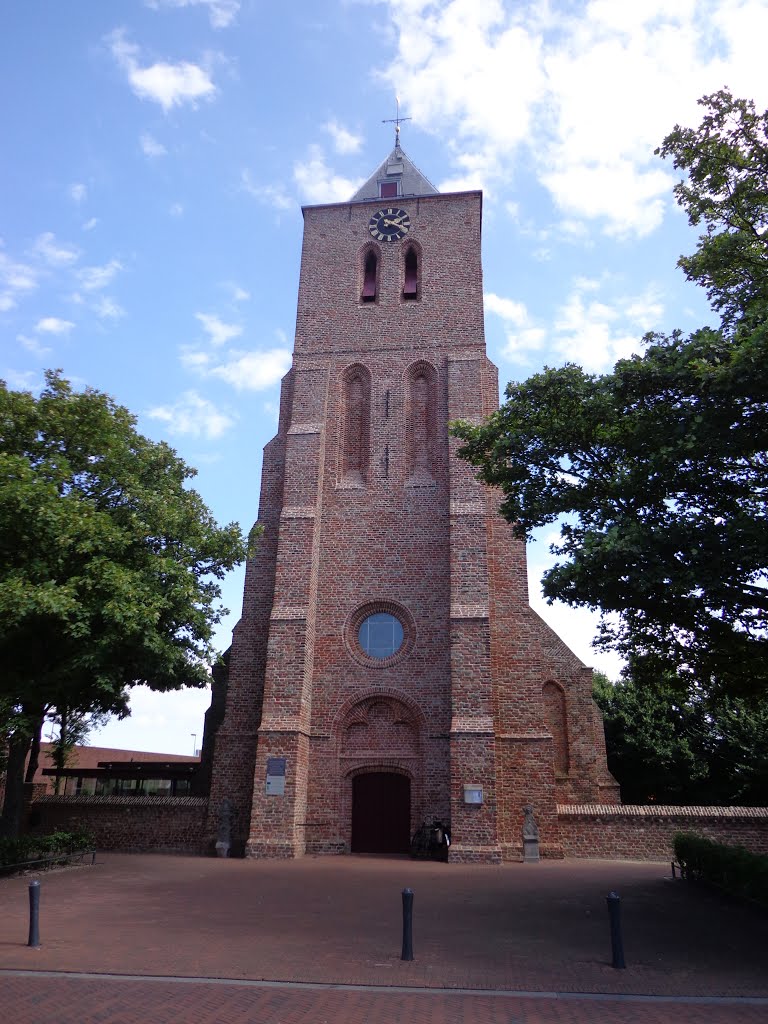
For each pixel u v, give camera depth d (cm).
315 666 2841
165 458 2444
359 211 3578
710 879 1777
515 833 2572
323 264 3506
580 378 1622
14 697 1919
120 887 1794
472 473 2892
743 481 1432
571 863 2450
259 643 2933
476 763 2511
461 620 2678
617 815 2603
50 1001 888
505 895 1730
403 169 3822
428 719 2727
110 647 1923
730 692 1786
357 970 1051
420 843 2575
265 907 1541
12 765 2178
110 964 1061
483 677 2609
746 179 1521
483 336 3275
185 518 2259
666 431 1409
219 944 1191
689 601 1423
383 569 2944
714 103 1492
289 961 1093
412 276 3534
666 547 1348
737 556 1271
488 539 2916
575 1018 861
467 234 3456
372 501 3047
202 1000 909
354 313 3394
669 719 3991
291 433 3111
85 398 2158
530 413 1677
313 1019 847
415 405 3231
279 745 2617
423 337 3300
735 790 3844
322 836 2639
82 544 1892
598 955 1150
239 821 2709
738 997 942
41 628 1981
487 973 1044
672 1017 866
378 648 2867
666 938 1270
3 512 1827
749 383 1262
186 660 2211
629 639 1775
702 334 1414
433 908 1548
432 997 938
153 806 2767
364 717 2780
